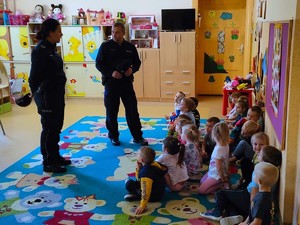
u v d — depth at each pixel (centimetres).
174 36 625
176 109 439
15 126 504
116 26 374
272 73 292
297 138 217
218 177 279
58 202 277
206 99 677
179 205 270
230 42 687
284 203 229
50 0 690
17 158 376
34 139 443
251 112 356
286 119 224
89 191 296
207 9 680
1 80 582
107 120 405
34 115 568
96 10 681
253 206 207
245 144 319
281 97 237
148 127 486
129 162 360
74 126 498
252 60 539
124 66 378
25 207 270
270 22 311
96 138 441
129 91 396
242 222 226
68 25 654
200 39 694
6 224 246
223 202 247
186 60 630
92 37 652
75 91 687
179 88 645
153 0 662
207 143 358
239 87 487
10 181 317
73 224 245
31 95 354
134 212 261
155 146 407
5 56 684
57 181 316
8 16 670
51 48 313
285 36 226
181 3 655
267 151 240
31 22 657
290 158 222
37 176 327
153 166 270
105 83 393
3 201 279
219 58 697
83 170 340
